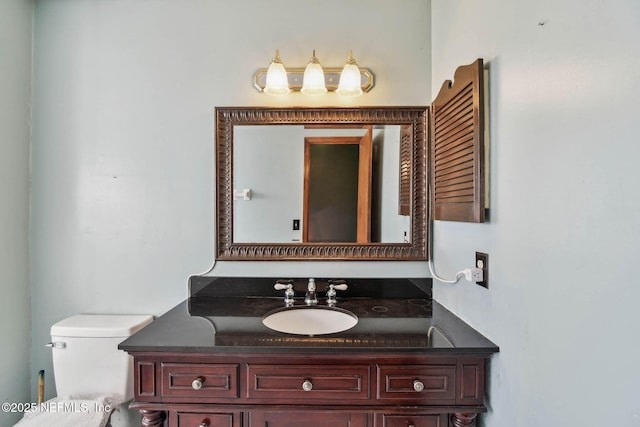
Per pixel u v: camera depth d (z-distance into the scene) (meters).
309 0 1.63
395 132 1.62
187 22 1.63
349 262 1.64
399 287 1.62
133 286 1.64
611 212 0.60
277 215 1.65
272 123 1.62
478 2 1.12
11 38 1.52
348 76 1.52
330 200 1.65
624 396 0.57
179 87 1.63
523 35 0.87
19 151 1.57
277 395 1.08
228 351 1.05
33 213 1.62
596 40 0.63
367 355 1.05
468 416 1.08
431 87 1.62
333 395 1.08
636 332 0.55
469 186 1.12
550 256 0.77
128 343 1.07
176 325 1.25
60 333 1.46
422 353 1.04
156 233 1.64
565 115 0.71
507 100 0.95
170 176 1.63
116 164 1.63
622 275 0.57
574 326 0.69
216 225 1.62
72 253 1.63
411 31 1.63
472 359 1.06
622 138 0.58
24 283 1.59
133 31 1.63
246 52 1.63
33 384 1.62
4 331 1.50
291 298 1.58
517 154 0.90
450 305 1.41
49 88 1.62
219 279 1.64
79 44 1.62
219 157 1.62
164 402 1.08
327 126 1.63
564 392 0.72
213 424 1.09
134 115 1.63
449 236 1.41
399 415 1.10
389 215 1.64
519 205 0.89
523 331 0.87
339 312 1.47
